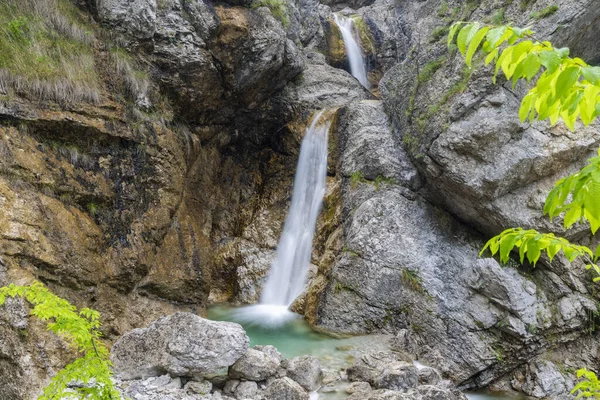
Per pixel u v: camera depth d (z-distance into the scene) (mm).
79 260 6105
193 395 4891
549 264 6758
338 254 8594
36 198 5844
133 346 5301
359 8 17891
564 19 6742
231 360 5117
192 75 8633
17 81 6066
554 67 1513
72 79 6695
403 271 7453
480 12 8047
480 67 6992
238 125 11047
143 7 7727
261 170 11477
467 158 6961
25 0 6707
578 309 6570
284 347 6891
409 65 9336
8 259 5223
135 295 7164
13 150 5793
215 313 8664
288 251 9891
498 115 6746
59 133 6465
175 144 8289
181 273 7918
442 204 8094
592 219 1801
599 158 1661
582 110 1712
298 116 11477
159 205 7723
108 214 6871
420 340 6914
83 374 2770
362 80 15570
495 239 2152
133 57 7828
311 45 14562
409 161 8578
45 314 2760
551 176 6922
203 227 9734
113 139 7102
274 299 9352
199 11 8547
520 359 6469
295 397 4824
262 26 9492
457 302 6934
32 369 4824
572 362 6520
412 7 15797
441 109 7453
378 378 5371
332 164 10195
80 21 7398
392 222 8008
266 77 10266
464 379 6371
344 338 7238
